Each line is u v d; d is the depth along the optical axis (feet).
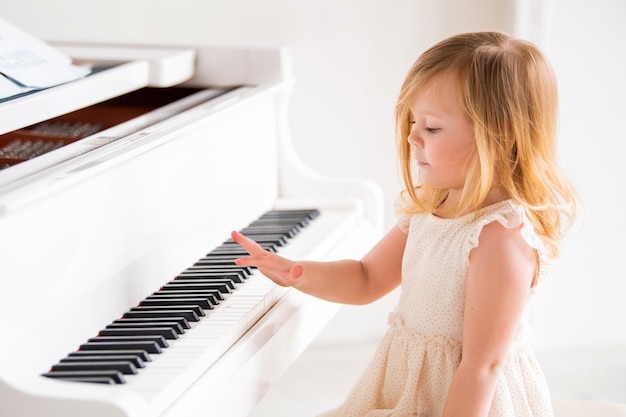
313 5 9.25
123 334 4.63
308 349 10.02
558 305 9.93
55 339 4.32
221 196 6.32
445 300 4.81
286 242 6.42
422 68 4.78
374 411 4.97
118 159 4.74
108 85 5.92
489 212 4.74
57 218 4.34
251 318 5.04
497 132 4.68
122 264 4.94
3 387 3.70
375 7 9.16
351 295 5.44
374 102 9.39
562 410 5.43
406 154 5.11
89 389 3.68
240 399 4.58
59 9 9.62
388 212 9.66
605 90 9.37
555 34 9.25
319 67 9.39
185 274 5.62
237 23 9.41
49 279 4.28
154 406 3.85
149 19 9.53
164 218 5.44
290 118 9.57
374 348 10.01
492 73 4.67
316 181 7.50
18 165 4.79
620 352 9.95
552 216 5.00
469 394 4.54
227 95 6.76
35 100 5.10
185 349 4.45
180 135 5.45
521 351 4.90
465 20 9.07
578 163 9.55
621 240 9.71
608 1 9.15
